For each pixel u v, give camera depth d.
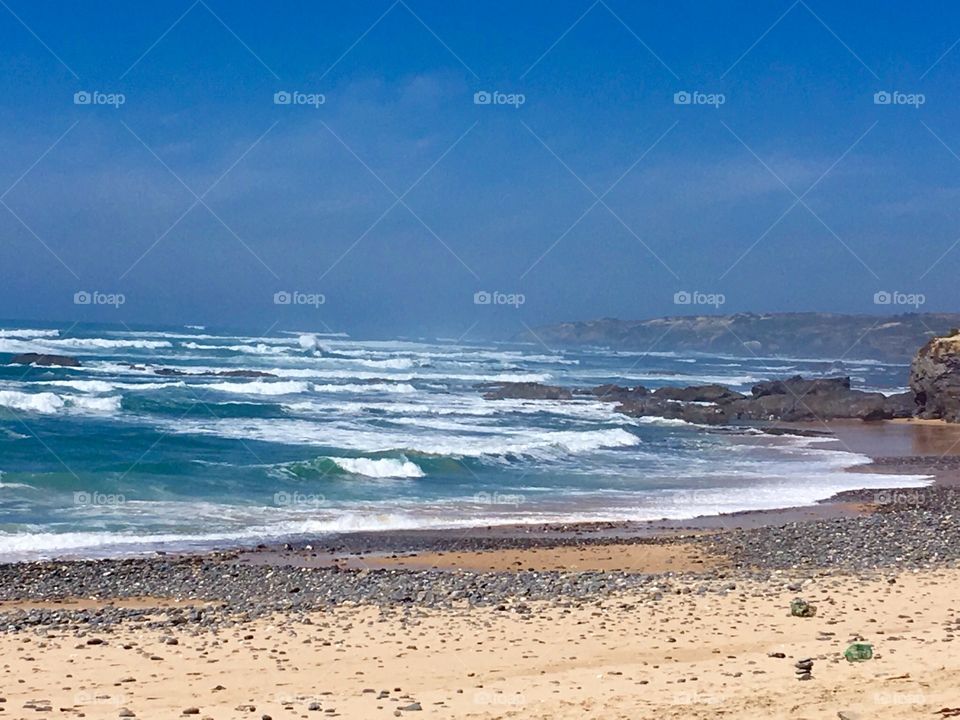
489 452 35.03
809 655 10.88
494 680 10.49
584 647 12.09
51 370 57.84
